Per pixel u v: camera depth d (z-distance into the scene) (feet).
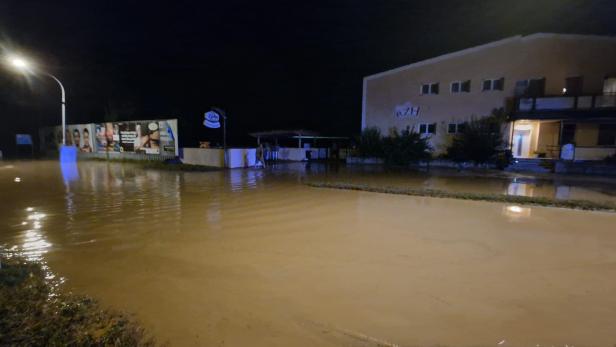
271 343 9.50
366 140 77.36
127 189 36.32
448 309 11.41
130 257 16.08
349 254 16.52
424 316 10.96
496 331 10.17
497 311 11.29
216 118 69.15
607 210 25.59
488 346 9.48
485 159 65.26
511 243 18.16
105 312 11.00
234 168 60.70
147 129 69.92
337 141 99.55
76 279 13.58
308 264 15.24
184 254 16.51
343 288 12.89
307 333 10.00
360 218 23.72
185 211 25.79
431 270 14.60
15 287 12.58
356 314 11.07
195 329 10.14
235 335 9.86
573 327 10.41
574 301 11.98
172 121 65.92
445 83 74.28
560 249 17.24
